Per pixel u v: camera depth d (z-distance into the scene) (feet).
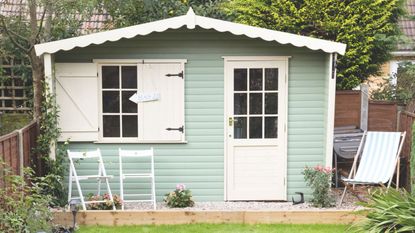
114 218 22.12
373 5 31.53
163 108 25.57
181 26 23.80
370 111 30.53
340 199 25.58
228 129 25.79
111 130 25.68
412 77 33.65
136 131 25.71
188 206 24.88
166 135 25.70
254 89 25.61
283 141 25.90
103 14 36.40
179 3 35.60
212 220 22.34
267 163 26.05
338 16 31.53
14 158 21.43
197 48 25.27
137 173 25.85
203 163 25.96
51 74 24.43
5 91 34.06
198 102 25.62
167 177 25.99
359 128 30.50
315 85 25.62
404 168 27.45
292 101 25.73
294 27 32.04
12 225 16.72
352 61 31.99
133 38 25.09
